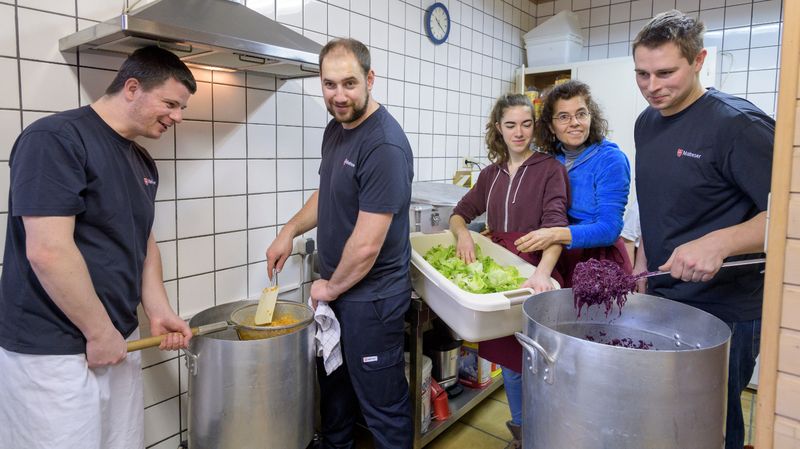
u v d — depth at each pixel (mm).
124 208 1212
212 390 1417
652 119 1441
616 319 1239
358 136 1478
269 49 1353
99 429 1220
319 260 1667
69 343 1153
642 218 1461
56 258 1058
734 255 1172
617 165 1655
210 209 1709
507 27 3158
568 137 1704
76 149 1093
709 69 2635
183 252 1652
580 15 3283
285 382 1461
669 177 1349
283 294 1965
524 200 1739
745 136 1188
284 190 1934
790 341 738
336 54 1396
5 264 1153
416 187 2316
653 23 1272
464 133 2855
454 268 1662
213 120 1682
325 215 1596
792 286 730
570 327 1246
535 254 1743
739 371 1330
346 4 2062
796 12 692
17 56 1279
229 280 1792
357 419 2098
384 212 1425
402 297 1604
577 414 914
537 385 999
